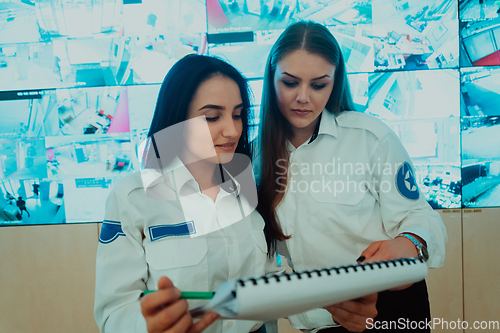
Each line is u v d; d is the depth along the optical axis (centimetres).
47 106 199
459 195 193
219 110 74
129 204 74
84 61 197
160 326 48
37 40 197
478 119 190
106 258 72
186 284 72
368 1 188
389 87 191
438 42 188
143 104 197
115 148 199
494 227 193
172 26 194
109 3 193
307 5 189
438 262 88
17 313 209
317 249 97
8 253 206
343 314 70
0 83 200
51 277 206
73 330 208
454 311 200
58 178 202
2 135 201
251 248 83
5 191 203
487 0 185
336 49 90
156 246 74
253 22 191
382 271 59
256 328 83
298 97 88
